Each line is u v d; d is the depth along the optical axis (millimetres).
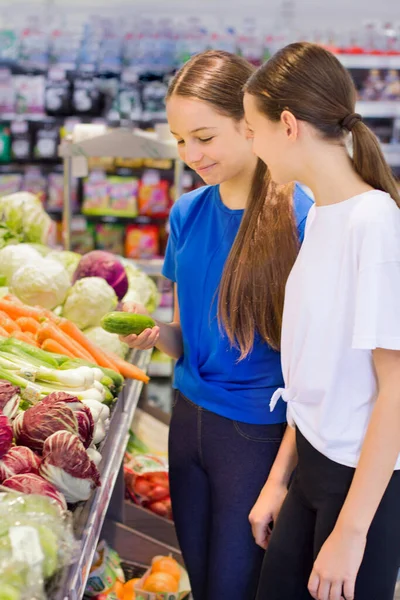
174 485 2227
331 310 1561
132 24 6676
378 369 1489
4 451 1382
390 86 6637
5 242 3344
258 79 1588
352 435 1574
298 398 1662
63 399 1534
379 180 1539
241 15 7090
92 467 1425
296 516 1730
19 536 1148
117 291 2918
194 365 2137
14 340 1966
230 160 1970
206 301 2092
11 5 6898
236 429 2074
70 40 6348
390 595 1598
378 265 1451
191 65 1955
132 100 5988
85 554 1330
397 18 7113
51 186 6121
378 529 1545
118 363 2322
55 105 6059
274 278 1974
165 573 2490
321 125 1533
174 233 2215
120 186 5152
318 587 1559
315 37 7035
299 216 2012
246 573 2102
